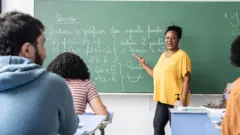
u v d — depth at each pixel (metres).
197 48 3.62
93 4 3.65
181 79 3.40
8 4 3.73
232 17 3.60
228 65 3.61
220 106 2.91
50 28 3.66
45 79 1.05
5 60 1.00
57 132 1.08
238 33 3.59
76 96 2.20
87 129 1.54
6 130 0.96
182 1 3.61
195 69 3.63
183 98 3.28
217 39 3.61
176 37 3.41
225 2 3.60
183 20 3.62
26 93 1.00
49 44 3.67
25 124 0.97
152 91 3.68
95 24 3.66
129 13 3.65
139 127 3.77
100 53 3.68
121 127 3.78
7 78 0.95
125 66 3.68
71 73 2.27
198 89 3.64
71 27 3.67
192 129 2.77
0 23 1.04
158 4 3.62
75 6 3.65
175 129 2.80
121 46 3.67
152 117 3.76
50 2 3.65
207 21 3.60
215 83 3.62
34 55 1.08
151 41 3.65
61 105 1.07
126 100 3.77
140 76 3.67
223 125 1.51
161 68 3.44
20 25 1.04
